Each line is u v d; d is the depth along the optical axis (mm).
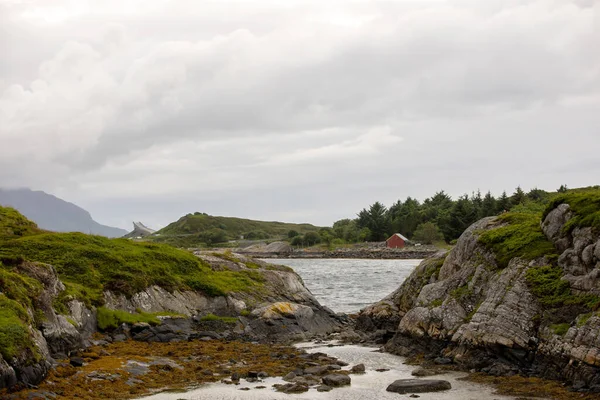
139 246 44781
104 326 33344
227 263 49125
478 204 169500
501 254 30188
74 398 21062
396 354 31297
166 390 23078
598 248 24938
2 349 20656
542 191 150000
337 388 23719
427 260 39188
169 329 34562
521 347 25312
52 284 31094
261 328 38219
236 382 24391
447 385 23422
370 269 116750
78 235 43125
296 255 184125
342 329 41594
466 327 28188
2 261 29812
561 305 25250
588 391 21406
